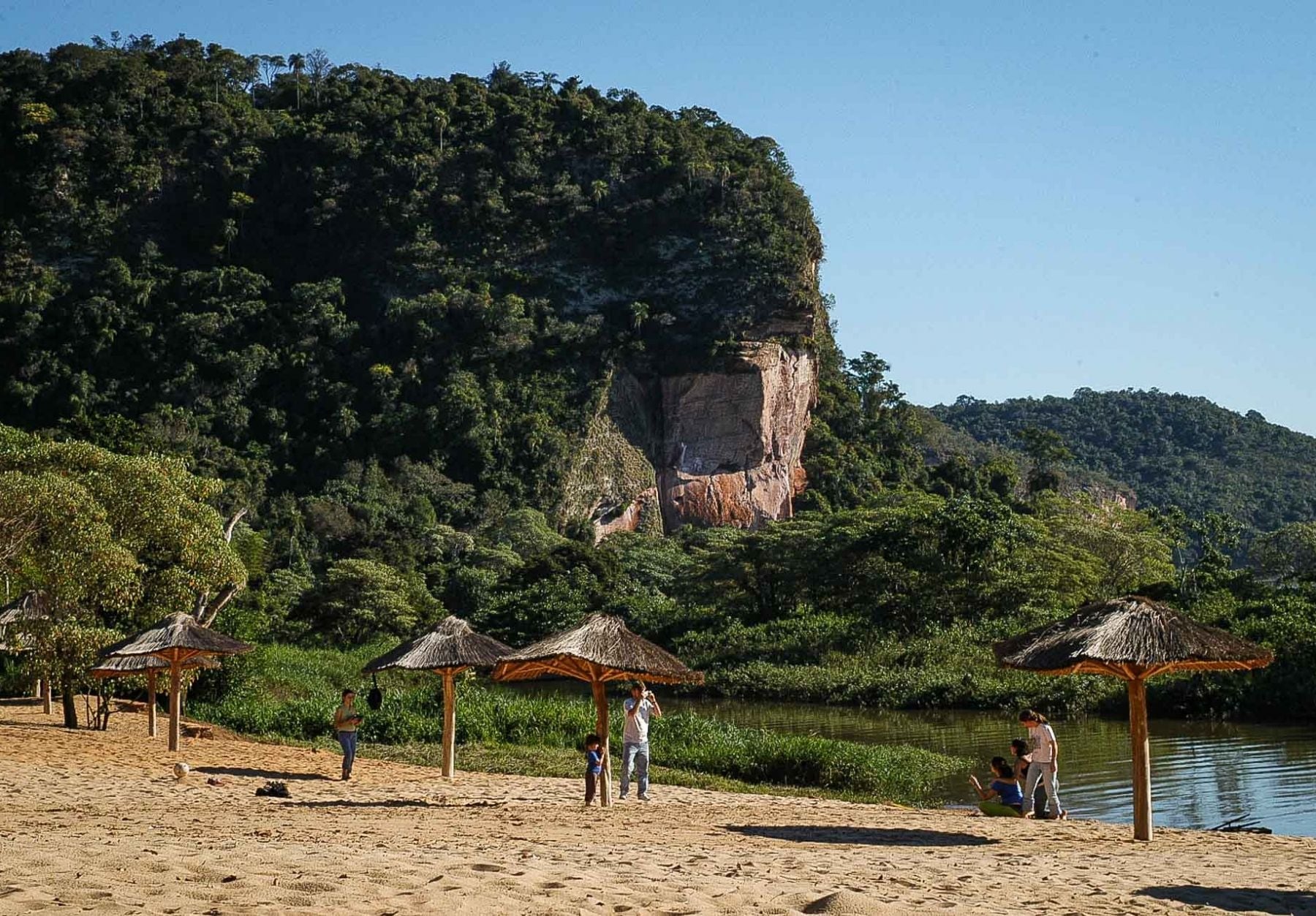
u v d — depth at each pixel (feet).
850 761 76.89
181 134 466.70
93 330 411.34
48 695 96.32
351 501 363.76
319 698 108.78
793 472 426.10
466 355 414.82
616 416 413.39
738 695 150.51
